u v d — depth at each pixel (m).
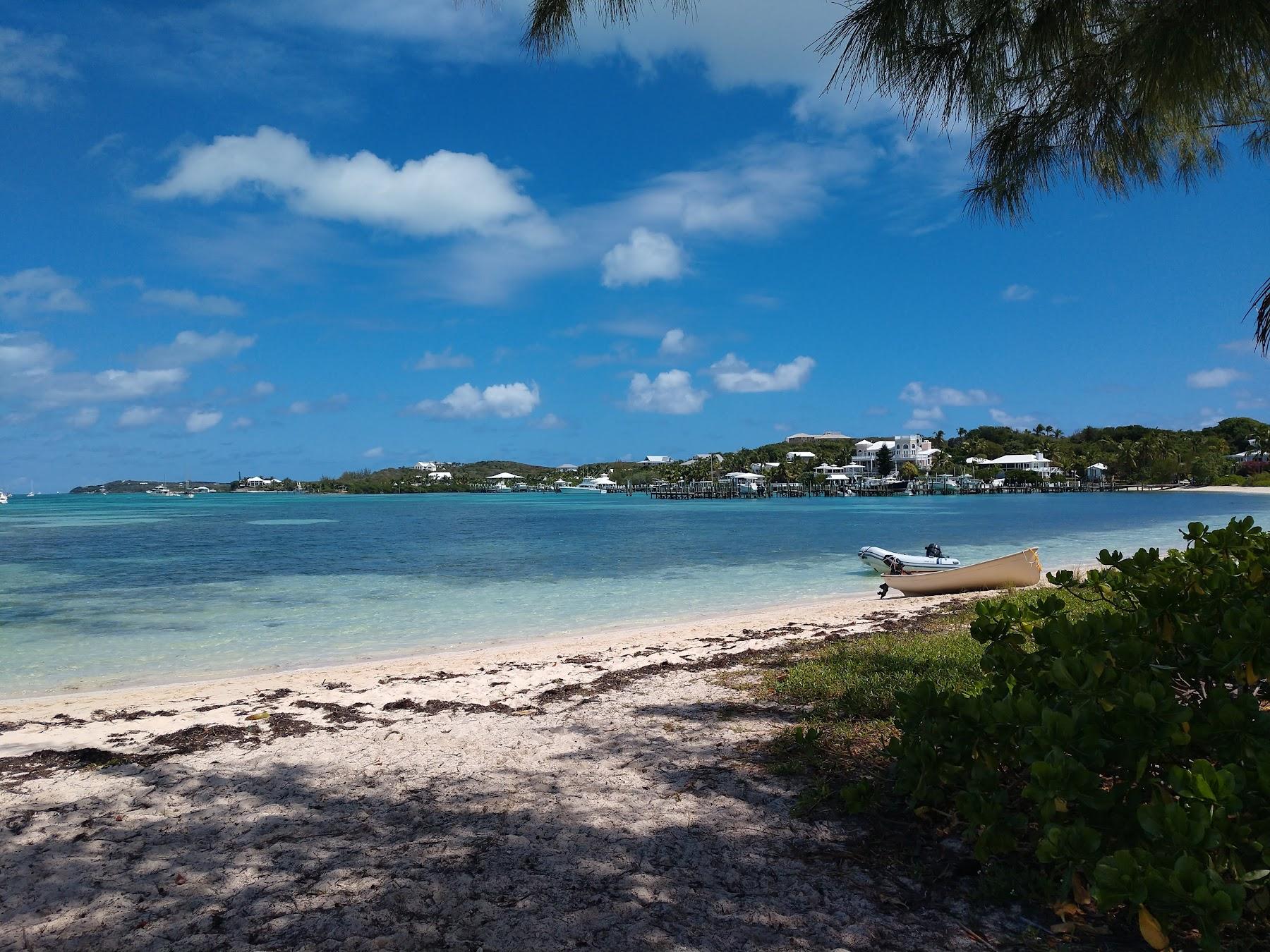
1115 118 4.37
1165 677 3.62
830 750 5.91
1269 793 2.68
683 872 4.00
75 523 70.12
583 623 17.14
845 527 56.53
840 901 3.60
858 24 3.97
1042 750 3.25
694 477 199.50
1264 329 3.62
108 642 15.05
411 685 10.27
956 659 8.74
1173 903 2.48
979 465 175.62
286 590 22.94
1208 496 123.06
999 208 4.86
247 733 7.55
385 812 5.11
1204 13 3.56
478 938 3.42
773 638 13.16
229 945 3.44
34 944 3.50
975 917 3.40
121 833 4.88
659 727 7.06
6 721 8.69
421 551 37.03
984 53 4.10
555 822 4.79
